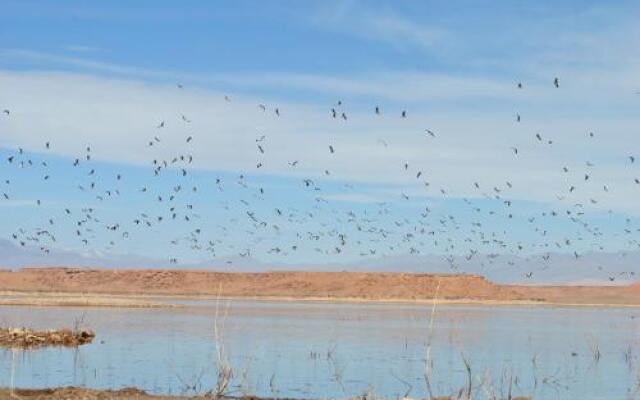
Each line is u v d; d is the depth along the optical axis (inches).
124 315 3341.5
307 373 1568.7
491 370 1665.8
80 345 2018.9
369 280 7495.1
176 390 1337.4
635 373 1633.9
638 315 4384.8
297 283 7593.5
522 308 5354.3
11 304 4104.3
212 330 2576.3
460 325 3132.4
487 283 7411.4
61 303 4293.8
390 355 1911.9
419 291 7150.6
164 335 2353.6
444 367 1699.1
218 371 1488.7
